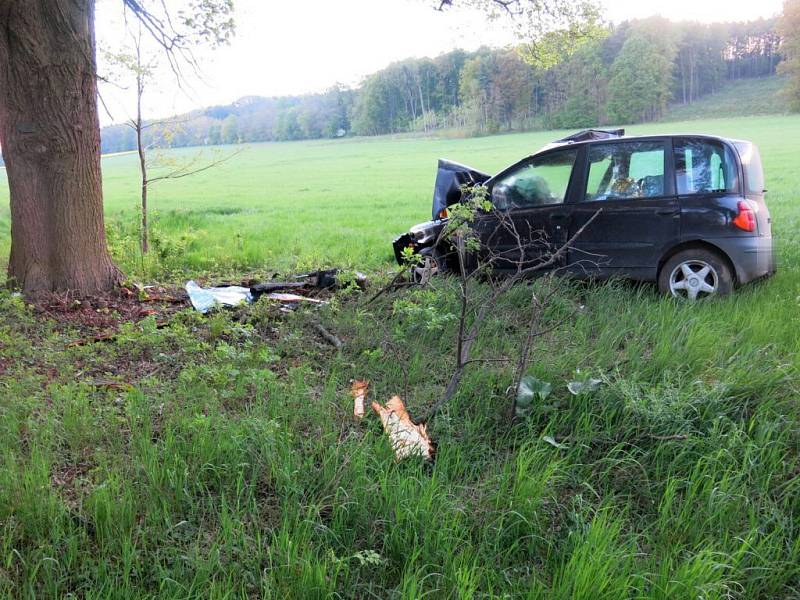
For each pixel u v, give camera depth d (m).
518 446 4.38
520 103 106.81
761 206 7.34
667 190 7.41
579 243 7.81
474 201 6.17
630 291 7.46
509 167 8.33
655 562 3.29
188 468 3.94
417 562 3.26
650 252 7.48
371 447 4.20
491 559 3.29
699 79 113.31
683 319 6.23
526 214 8.12
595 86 99.62
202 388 5.16
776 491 3.82
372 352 5.95
